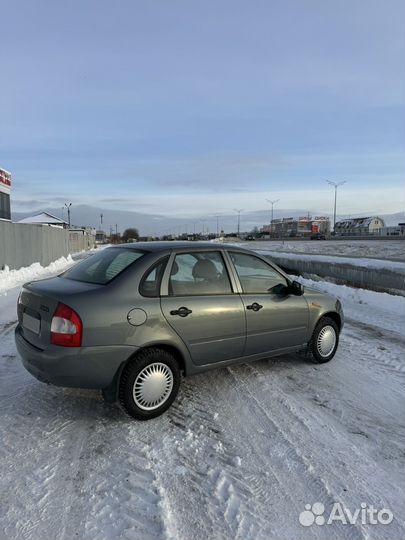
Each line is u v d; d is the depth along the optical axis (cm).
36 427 373
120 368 367
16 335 417
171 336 389
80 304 355
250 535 252
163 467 317
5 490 288
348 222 13550
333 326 558
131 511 270
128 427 375
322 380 494
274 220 16875
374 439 363
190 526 258
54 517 263
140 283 386
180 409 412
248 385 475
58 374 353
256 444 352
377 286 1278
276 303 477
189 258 425
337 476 310
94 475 306
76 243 4738
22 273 1631
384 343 665
